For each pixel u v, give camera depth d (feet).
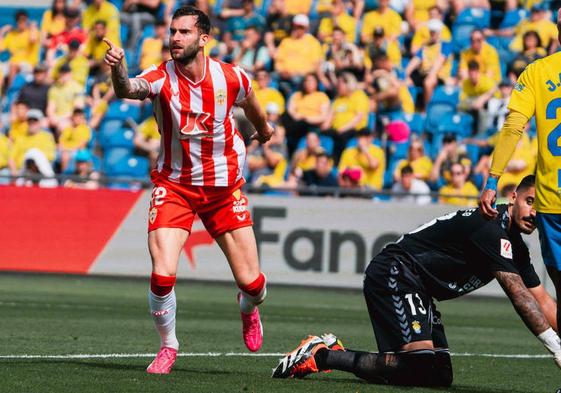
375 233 118.73
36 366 51.90
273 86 146.00
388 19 146.92
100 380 46.98
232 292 113.80
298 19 147.23
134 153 146.51
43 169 134.82
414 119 140.97
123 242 123.34
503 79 142.72
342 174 128.67
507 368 60.70
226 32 151.94
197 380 48.26
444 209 117.29
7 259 124.57
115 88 47.88
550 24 143.64
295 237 120.16
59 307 91.30
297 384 47.98
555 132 43.93
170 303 50.65
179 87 49.93
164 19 158.20
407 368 47.57
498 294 118.93
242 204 52.47
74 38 160.25
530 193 46.19
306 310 97.76
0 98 163.84
